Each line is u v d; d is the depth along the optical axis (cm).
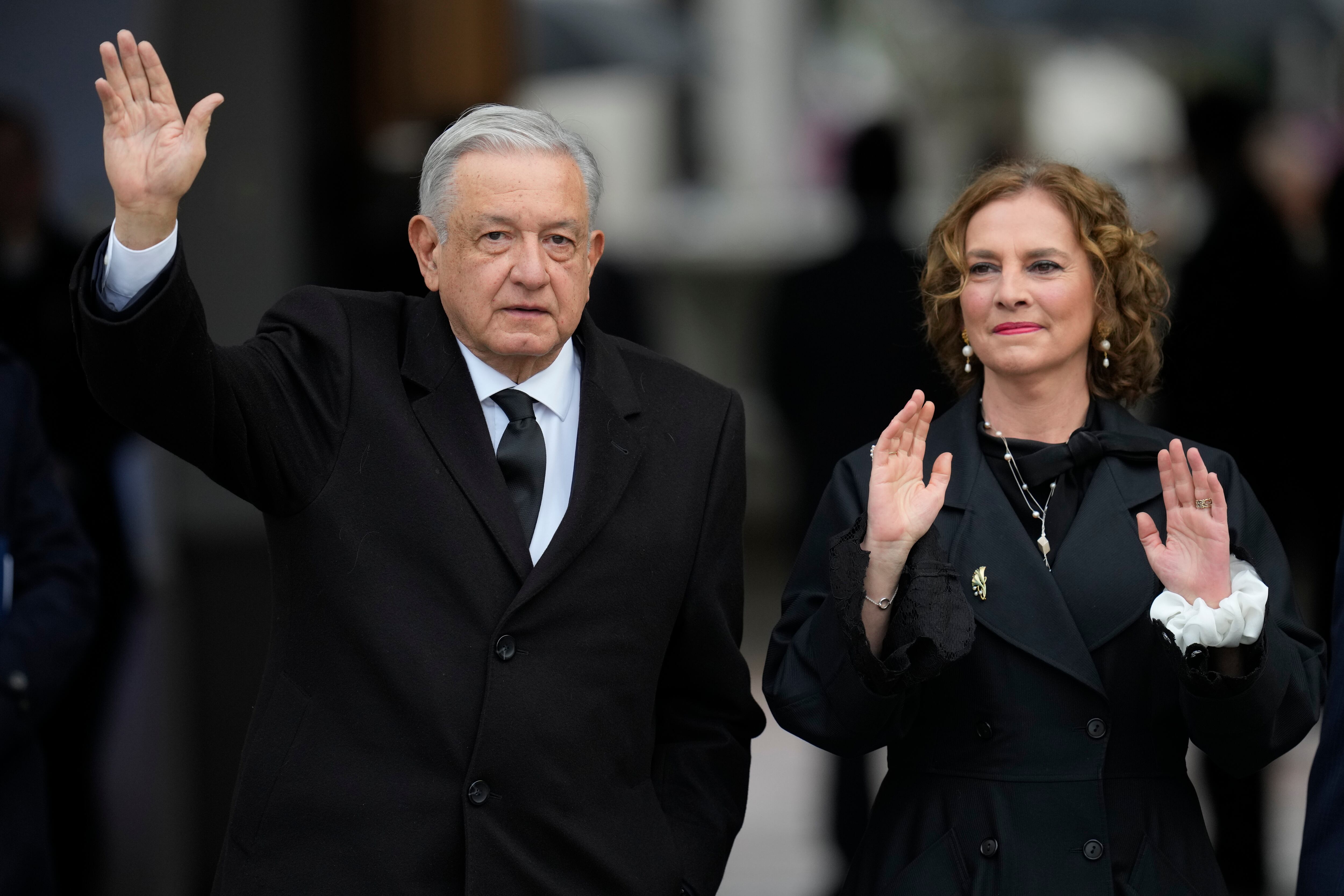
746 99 3941
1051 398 1000
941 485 921
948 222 1009
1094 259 984
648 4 3153
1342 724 901
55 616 1136
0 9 2917
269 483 888
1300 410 1770
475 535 902
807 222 3791
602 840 902
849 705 920
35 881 1127
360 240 3044
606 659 915
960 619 903
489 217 888
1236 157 1822
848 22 3869
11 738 1102
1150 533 905
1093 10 2616
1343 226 1811
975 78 3675
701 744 990
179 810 1794
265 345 921
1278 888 1606
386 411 917
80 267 820
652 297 3678
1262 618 886
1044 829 931
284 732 890
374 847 869
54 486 1183
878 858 969
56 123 2933
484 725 876
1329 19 2622
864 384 1888
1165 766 956
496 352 905
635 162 4003
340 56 3070
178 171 813
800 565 1024
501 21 2931
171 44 3130
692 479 962
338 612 890
